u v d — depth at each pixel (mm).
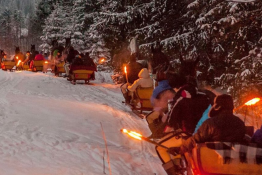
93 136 8828
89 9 43219
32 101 13000
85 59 21016
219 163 4320
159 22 20203
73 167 6211
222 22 13906
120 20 22734
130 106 12430
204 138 4520
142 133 9672
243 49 14664
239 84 13391
